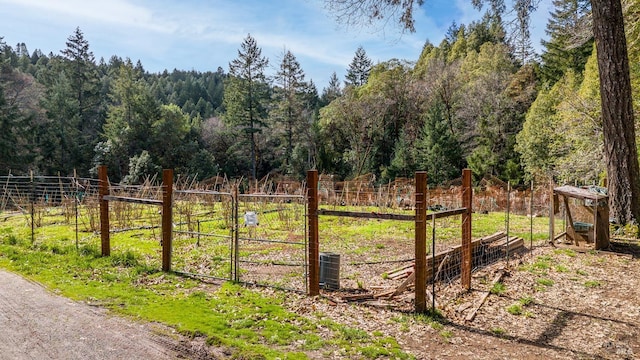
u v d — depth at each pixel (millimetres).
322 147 39469
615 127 10031
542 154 26344
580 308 5520
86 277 6391
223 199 15164
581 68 32000
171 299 5430
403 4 10203
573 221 9914
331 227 13148
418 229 4992
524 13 10594
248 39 42844
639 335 4625
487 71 36062
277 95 44438
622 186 10070
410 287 6125
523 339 4480
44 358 3766
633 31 14398
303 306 5238
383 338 4348
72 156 36875
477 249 7840
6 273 6586
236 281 6293
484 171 29484
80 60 44156
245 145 44281
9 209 16516
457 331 4637
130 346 4043
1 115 30531
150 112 39281
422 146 33906
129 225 12578
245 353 3912
